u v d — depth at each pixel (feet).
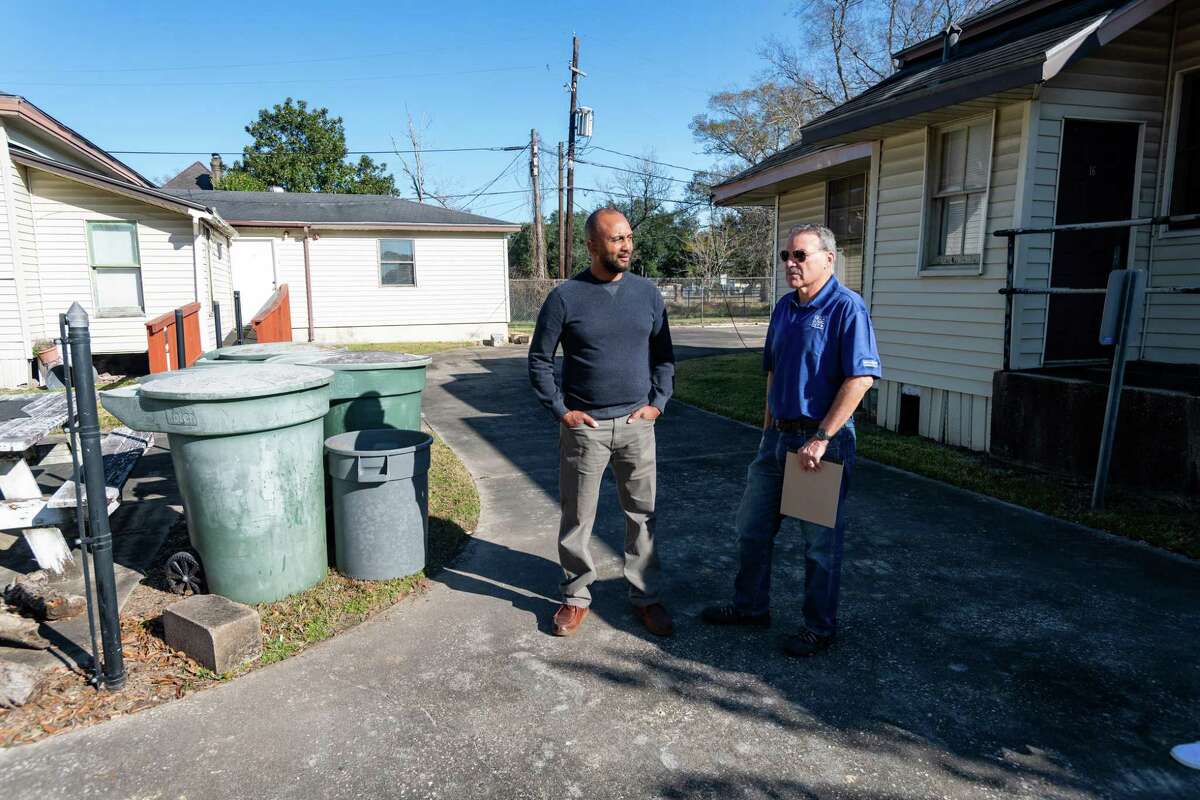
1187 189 20.15
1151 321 20.97
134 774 7.89
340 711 9.00
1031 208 19.26
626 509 10.85
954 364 21.57
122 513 16.31
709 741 8.38
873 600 11.77
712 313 103.19
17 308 34.53
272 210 60.18
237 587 11.50
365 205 64.44
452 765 8.03
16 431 12.40
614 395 10.26
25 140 36.83
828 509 9.45
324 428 14.80
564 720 8.80
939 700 9.05
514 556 14.01
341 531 12.65
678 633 10.88
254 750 8.29
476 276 62.39
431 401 32.04
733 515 16.14
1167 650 10.07
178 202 38.73
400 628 11.11
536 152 90.07
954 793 7.47
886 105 20.49
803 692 9.29
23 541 14.75
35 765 8.03
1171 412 15.29
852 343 9.22
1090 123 19.58
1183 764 7.80
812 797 7.47
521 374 40.24
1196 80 19.74
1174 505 15.25
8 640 10.43
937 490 17.37
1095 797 7.38
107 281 39.47
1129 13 16.78
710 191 38.27
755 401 29.35
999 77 17.30
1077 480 17.42
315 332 59.06
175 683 9.59
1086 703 8.91
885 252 24.14
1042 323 19.83
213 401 10.46
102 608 9.23
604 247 9.84
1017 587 12.12
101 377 38.96
